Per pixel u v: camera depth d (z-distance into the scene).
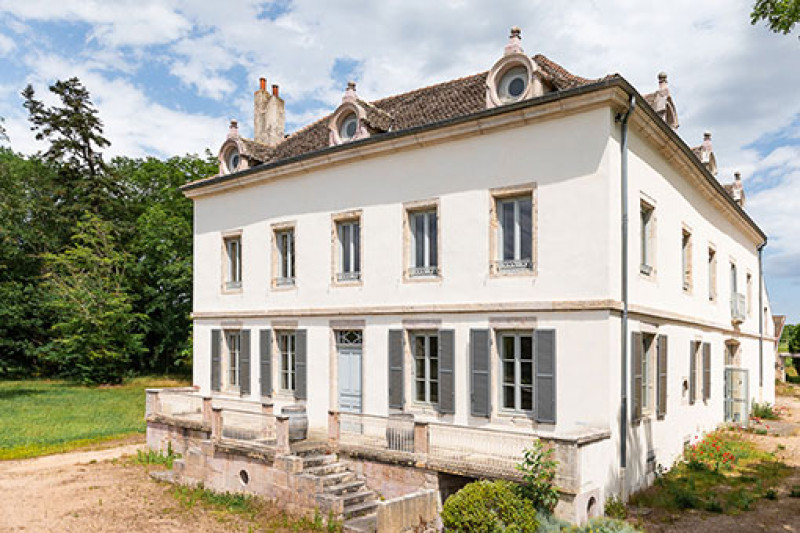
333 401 15.78
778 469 13.91
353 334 15.62
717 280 20.05
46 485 13.60
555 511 9.45
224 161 19.89
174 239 37.50
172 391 16.86
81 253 35.22
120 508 11.97
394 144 14.66
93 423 21.62
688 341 16.14
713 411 18.70
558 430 11.73
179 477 13.83
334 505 10.59
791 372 50.44
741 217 22.67
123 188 40.31
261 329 17.86
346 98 15.93
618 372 11.51
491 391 12.72
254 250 18.31
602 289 11.45
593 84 11.38
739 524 10.22
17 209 36.38
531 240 12.73
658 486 12.39
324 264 16.31
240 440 12.79
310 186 16.81
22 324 38.81
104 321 34.69
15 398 28.59
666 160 14.72
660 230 14.20
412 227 14.73
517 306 12.44
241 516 11.51
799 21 9.55
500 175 13.01
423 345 14.33
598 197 11.62
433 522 10.36
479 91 15.36
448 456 10.91
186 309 38.31
